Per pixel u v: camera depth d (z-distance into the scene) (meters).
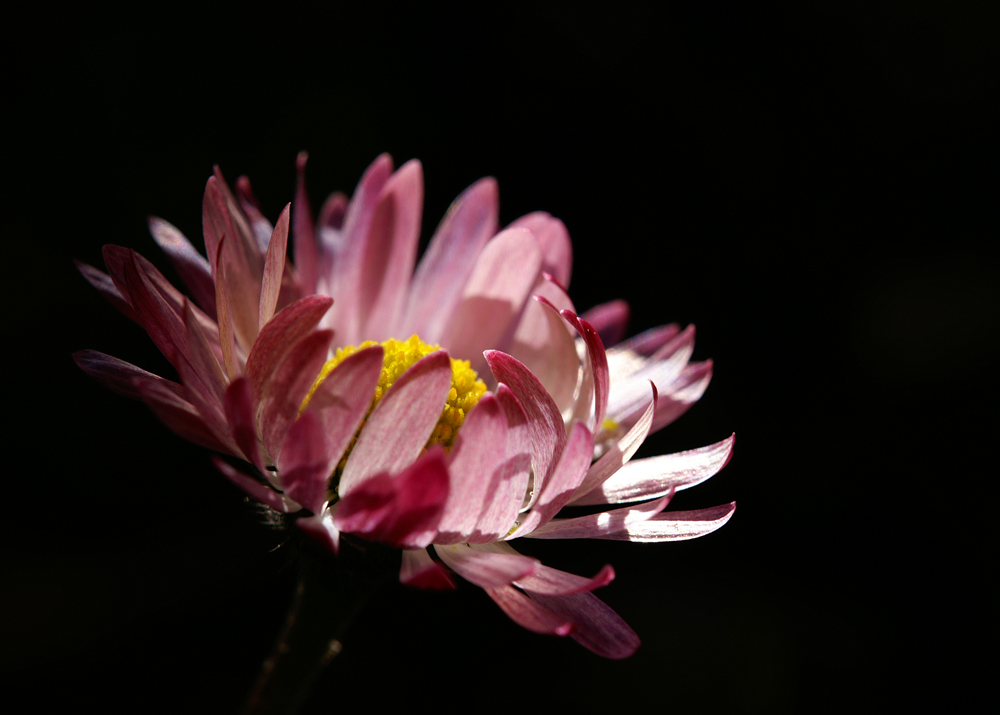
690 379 0.15
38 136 0.21
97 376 0.13
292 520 0.14
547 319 0.15
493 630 0.20
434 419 0.13
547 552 0.21
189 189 0.22
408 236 0.15
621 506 0.14
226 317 0.14
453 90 0.26
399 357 0.14
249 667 0.18
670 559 0.22
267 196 0.23
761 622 0.21
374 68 0.25
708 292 0.26
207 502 0.20
